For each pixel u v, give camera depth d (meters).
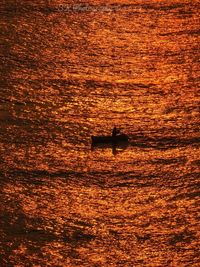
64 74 155.12
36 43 169.38
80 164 126.00
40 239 109.00
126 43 171.88
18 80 151.50
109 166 125.56
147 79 154.50
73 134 134.12
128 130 135.62
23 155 127.31
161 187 120.56
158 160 127.12
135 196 118.56
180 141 132.38
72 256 106.06
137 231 111.12
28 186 119.94
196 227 111.75
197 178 122.50
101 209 115.62
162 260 105.69
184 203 117.00
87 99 145.75
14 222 111.94
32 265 104.19
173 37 175.88
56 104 143.25
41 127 135.62
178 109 142.88
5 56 161.62
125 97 147.12
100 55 164.75
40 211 114.56
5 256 105.62
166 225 112.25
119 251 107.19
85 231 111.00
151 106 143.88
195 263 105.25
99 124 137.50
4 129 134.25
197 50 168.75
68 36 174.12
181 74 156.88
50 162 126.00
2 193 118.06
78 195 118.56
